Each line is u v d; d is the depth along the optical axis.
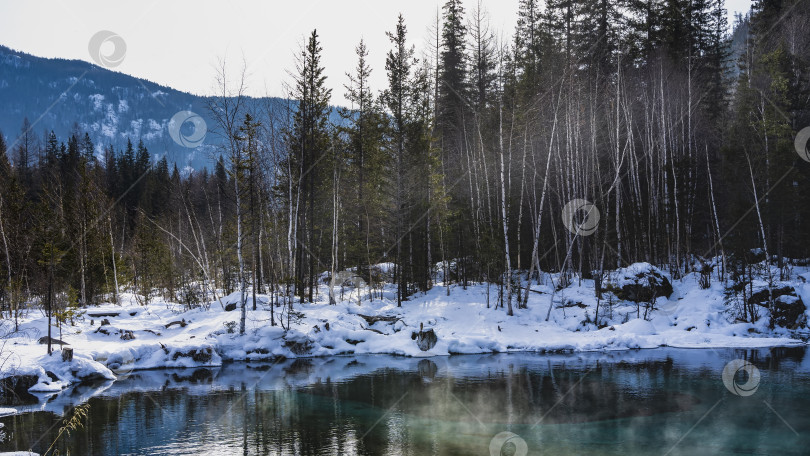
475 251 33.91
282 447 10.62
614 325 26.92
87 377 18.47
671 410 13.15
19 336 21.47
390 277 38.91
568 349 24.58
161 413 13.70
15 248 29.44
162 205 63.66
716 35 41.47
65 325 23.95
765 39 37.16
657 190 36.75
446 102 44.78
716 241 35.62
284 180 32.72
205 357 21.97
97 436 11.56
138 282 43.56
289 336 24.44
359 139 35.53
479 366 20.88
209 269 38.06
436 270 41.25
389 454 10.03
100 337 23.17
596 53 39.53
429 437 11.19
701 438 10.77
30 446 10.90
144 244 40.88
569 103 33.84
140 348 21.77
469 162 37.53
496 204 36.69
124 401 15.22
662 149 36.44
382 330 27.75
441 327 27.61
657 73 38.00
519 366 20.61
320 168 34.06
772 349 22.67
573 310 29.47
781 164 29.48
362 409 13.98
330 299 30.19
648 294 29.69
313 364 22.30
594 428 11.66
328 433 11.64
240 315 26.62
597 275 30.27
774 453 9.75
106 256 37.12
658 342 24.94
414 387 16.84
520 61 37.59
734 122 34.09
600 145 35.59
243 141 24.97
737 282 28.23
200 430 12.02
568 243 37.66
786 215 29.28
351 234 36.69
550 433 11.38
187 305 31.95
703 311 27.72
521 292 32.75
